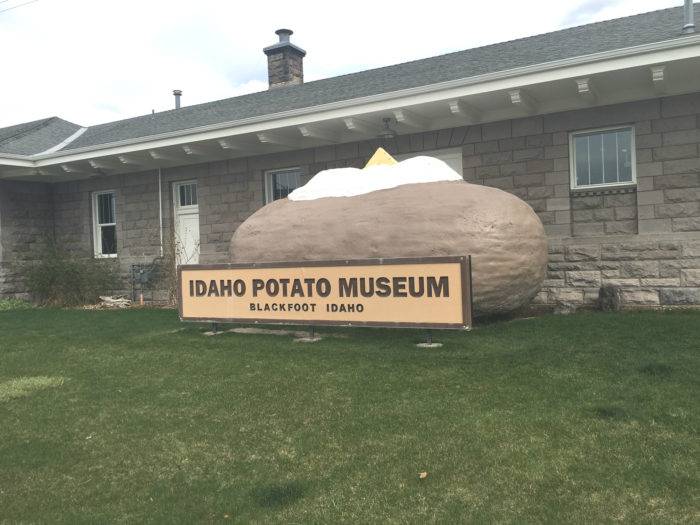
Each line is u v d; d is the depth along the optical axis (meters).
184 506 3.21
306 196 8.72
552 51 9.91
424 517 2.95
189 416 4.61
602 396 4.39
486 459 3.51
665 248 8.71
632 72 8.17
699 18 9.30
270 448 3.91
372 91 11.27
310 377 5.43
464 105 9.56
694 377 4.74
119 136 15.15
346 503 3.13
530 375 5.04
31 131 17.00
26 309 13.17
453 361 5.66
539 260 7.62
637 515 2.84
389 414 4.33
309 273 7.09
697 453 3.41
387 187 8.09
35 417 4.76
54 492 3.47
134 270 14.24
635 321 7.23
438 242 7.11
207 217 13.44
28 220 15.34
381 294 6.60
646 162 8.84
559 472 3.29
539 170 9.70
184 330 8.43
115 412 4.80
